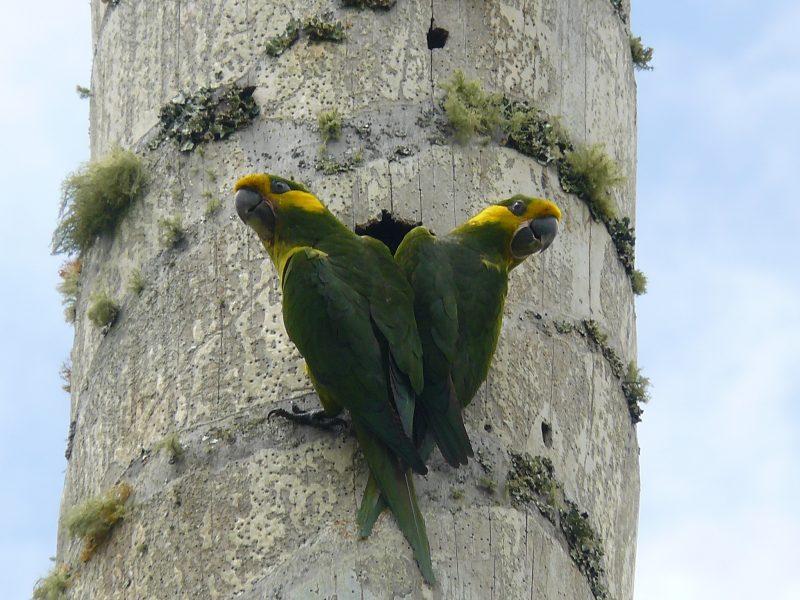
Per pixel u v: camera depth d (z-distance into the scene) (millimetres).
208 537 6938
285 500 6930
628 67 9164
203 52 8227
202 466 7125
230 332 7453
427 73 8086
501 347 7605
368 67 8039
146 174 8086
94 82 8992
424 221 7766
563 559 7281
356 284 7141
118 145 8305
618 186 8438
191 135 8031
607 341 8109
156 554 7031
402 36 8133
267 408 7207
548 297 7922
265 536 6855
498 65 8273
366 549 6738
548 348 7758
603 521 7664
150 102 8297
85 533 7281
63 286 8922
